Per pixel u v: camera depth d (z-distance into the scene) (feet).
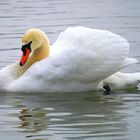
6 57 68.49
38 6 90.68
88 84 60.08
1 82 60.29
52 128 49.80
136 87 62.23
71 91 59.93
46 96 58.80
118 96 58.90
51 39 73.97
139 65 66.80
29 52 60.80
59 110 54.39
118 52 59.11
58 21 81.97
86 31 59.52
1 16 84.79
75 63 58.70
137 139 47.21
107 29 78.43
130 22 81.66
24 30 78.02
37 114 53.26
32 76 59.57
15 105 55.93
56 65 58.95
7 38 75.00
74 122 51.03
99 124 50.62
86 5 91.30
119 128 49.60
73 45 58.95
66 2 93.61
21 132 49.08
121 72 64.64
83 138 47.44
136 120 51.47
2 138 47.80
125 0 94.17
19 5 91.35
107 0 94.63
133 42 73.31
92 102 56.85
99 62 59.11
